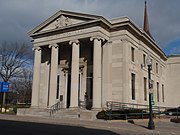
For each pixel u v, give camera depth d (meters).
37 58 34.84
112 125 19.27
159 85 44.34
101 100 29.84
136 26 32.66
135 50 33.56
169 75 50.97
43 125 18.36
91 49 33.62
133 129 17.20
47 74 36.28
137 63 33.81
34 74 34.41
